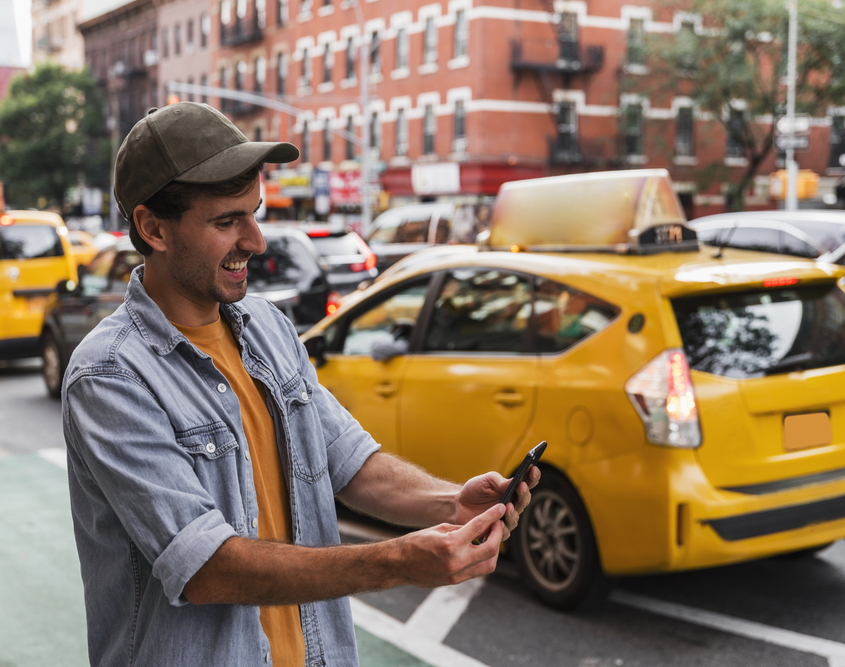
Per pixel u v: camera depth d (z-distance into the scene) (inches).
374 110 1566.2
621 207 181.6
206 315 66.0
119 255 383.9
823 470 159.9
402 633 161.6
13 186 2316.7
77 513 63.4
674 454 148.3
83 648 157.9
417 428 189.8
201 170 60.0
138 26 2375.7
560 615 166.9
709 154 1539.1
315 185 1417.3
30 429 356.2
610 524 154.6
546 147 1414.9
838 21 1323.8
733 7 1350.9
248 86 1926.7
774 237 448.8
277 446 68.2
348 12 1615.4
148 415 59.4
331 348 216.2
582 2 1416.1
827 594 173.3
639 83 1438.2
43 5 2965.1
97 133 2440.9
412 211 762.2
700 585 180.1
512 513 59.9
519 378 171.0
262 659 61.7
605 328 160.7
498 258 186.2
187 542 56.5
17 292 485.7
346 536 219.5
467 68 1379.2
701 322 156.2
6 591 185.8
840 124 1615.4
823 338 166.2
